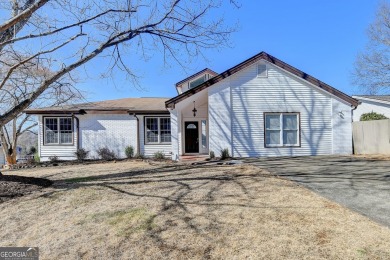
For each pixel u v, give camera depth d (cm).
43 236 443
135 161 1507
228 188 665
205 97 1576
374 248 344
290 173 866
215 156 1418
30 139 3256
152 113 1708
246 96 1451
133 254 365
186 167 1086
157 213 502
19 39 789
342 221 433
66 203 599
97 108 1723
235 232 409
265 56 1456
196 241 387
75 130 1714
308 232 397
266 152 1447
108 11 900
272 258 333
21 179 775
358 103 1498
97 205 573
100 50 899
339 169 938
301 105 1475
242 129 1443
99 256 366
